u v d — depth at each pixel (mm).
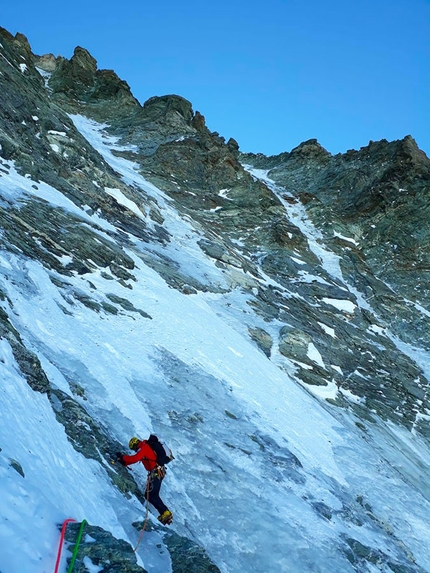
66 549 4777
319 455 17062
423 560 14383
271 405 18188
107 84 80000
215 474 11547
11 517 4566
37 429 6934
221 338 21484
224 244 38531
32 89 32344
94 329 14641
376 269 50562
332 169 72375
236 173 55219
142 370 14344
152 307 19438
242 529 10328
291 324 30359
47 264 16875
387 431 24844
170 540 7031
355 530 13305
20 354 8461
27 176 23906
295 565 10133
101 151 51000
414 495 18484
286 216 52781
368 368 31281
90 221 24203
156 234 31812
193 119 73125
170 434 11828
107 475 7891
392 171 65000
